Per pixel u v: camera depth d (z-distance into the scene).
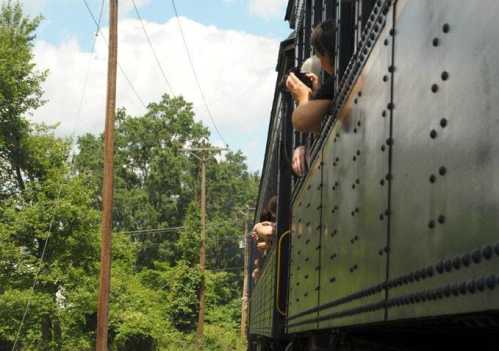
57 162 41.41
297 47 9.16
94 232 40.31
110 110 24.14
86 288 39.72
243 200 102.62
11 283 38.56
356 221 4.17
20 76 41.28
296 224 7.76
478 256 2.17
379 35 3.75
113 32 24.41
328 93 5.86
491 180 2.13
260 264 17.84
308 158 7.13
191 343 54.00
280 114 10.75
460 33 2.44
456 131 2.45
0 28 42.22
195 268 55.56
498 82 2.10
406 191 3.05
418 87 2.93
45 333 39.84
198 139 91.19
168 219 87.31
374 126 3.76
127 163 90.75
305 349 8.38
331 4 6.51
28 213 38.38
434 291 2.55
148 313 46.19
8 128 41.03
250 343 25.03
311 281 6.13
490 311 2.09
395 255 3.18
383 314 3.33
